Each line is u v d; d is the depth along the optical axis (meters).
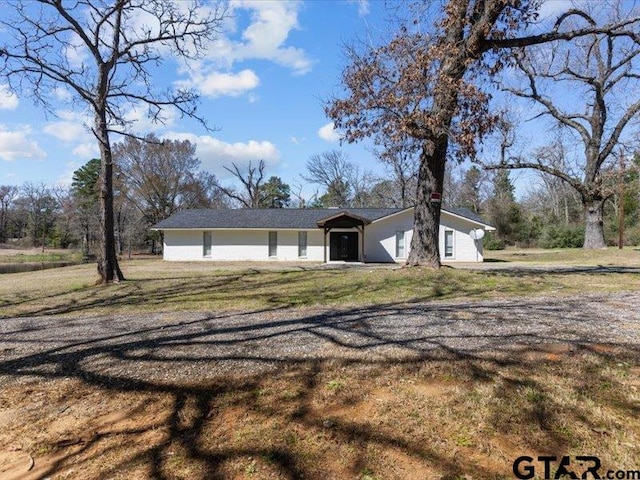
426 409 2.79
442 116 8.85
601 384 3.08
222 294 8.66
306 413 2.82
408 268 10.37
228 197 48.22
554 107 20.19
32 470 2.33
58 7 9.79
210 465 2.29
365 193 45.50
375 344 4.26
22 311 7.61
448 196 45.31
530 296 7.01
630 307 5.86
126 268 17.88
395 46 9.68
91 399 3.21
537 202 49.94
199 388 3.30
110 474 2.26
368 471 2.18
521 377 3.24
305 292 8.49
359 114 9.98
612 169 21.28
